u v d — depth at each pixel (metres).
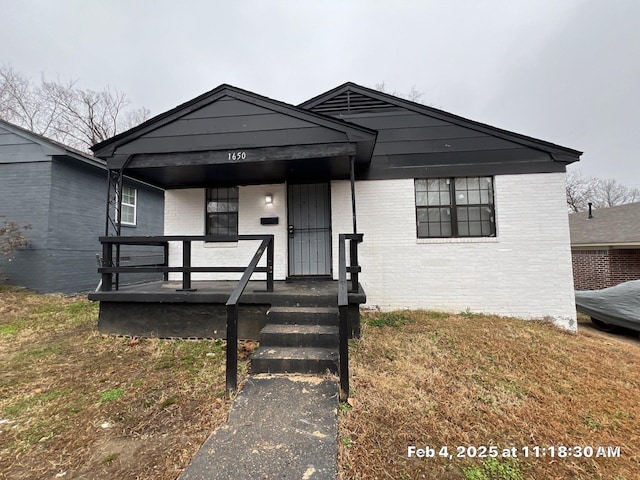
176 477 1.94
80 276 8.56
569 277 5.61
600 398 3.13
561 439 2.47
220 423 2.47
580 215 14.95
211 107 4.93
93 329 4.90
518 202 5.81
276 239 6.23
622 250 10.42
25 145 7.84
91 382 3.20
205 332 4.43
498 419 2.68
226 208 6.57
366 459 2.12
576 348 4.45
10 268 7.57
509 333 4.76
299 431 2.34
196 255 6.43
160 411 2.67
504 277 5.73
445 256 5.85
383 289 5.91
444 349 4.09
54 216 7.82
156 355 3.88
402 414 2.64
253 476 1.91
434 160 6.02
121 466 2.04
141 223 11.23
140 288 5.21
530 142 5.84
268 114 4.81
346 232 6.06
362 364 3.54
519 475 2.08
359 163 5.68
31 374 3.39
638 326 6.42
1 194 7.82
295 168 5.51
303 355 3.28
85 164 8.78
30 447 2.23
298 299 4.25
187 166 5.18
